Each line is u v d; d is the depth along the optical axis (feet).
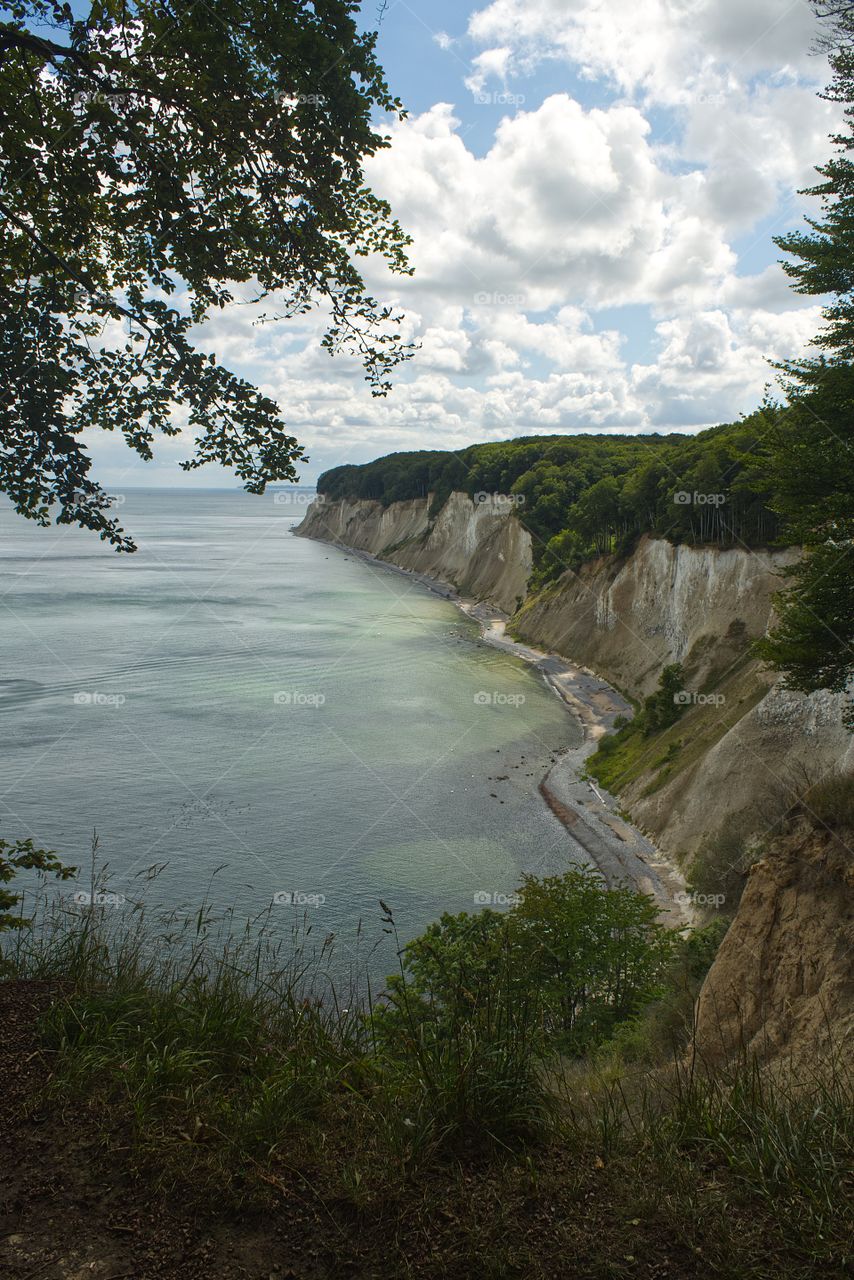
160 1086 16.42
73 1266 12.59
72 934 22.77
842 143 73.72
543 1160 15.38
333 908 102.32
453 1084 16.14
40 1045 17.78
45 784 142.72
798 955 56.18
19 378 28.12
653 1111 17.53
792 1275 12.69
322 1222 13.70
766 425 88.74
